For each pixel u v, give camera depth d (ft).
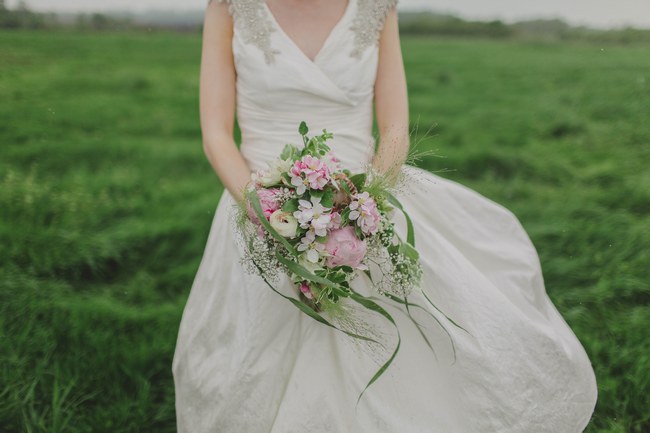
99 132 22.39
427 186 7.36
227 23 6.70
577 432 6.48
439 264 6.63
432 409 6.10
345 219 5.42
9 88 27.32
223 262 6.91
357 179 5.57
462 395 6.11
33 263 12.32
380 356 6.18
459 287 6.49
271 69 6.48
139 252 13.48
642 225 13.64
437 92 30.35
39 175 17.29
